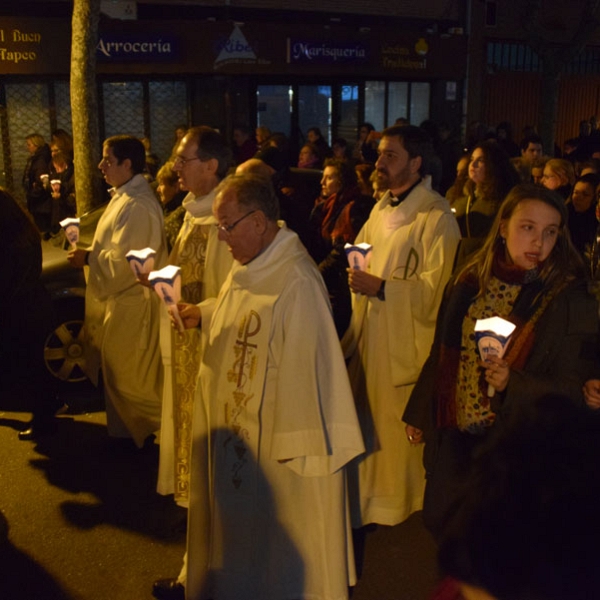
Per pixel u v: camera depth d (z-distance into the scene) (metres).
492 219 4.49
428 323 3.64
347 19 15.02
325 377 2.89
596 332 2.74
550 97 13.52
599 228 4.55
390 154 3.70
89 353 5.03
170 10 12.87
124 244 4.44
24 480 4.57
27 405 5.68
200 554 3.20
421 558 3.77
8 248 4.82
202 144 3.69
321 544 3.04
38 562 3.77
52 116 12.24
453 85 16.88
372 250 3.86
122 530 4.04
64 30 11.80
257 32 13.47
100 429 5.28
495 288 2.91
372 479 3.86
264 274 2.93
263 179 2.98
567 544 0.81
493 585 0.83
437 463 3.02
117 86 12.78
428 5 16.14
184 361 3.67
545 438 0.89
